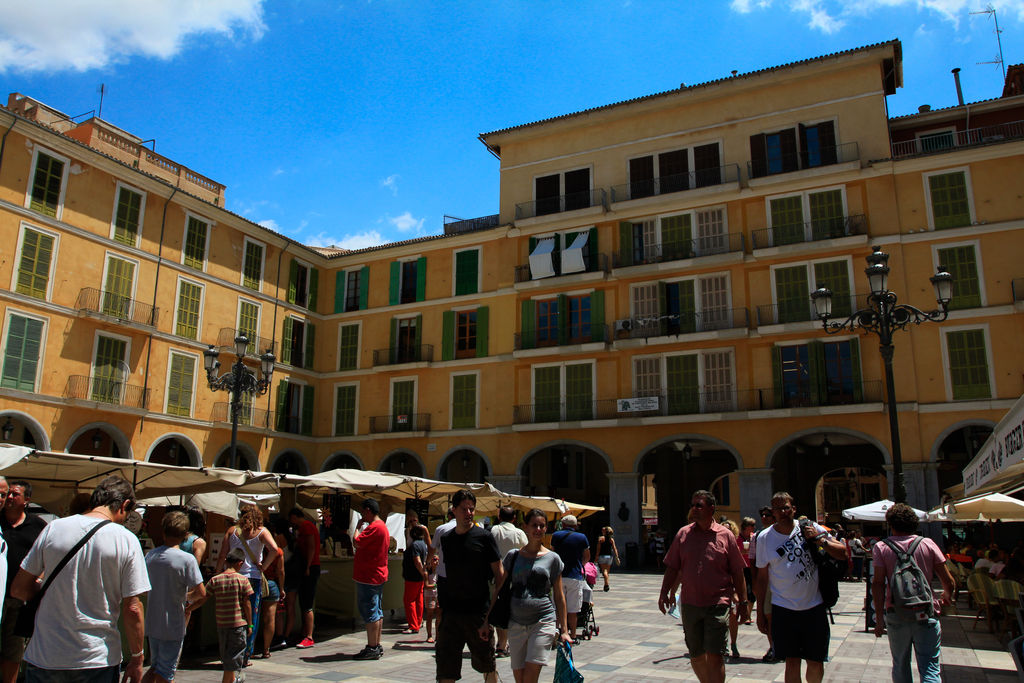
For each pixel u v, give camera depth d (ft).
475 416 110.32
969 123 97.04
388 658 32.76
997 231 86.74
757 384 95.30
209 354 68.33
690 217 102.89
